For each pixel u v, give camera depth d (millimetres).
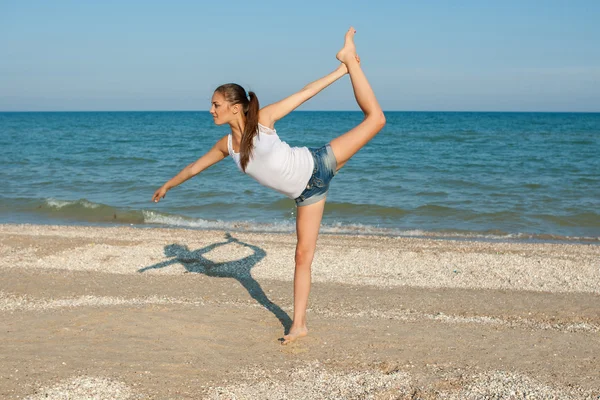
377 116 4848
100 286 7988
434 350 5309
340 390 4453
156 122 101875
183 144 44438
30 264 9641
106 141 47531
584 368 4949
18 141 46500
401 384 4555
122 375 4594
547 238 13570
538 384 4574
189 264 9773
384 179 23016
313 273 9266
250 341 5418
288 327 5832
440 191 20000
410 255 10586
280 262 9914
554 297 7840
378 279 8914
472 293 8055
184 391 4379
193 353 5074
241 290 7871
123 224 14922
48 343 5227
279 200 17844
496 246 11883
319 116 156875
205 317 6023
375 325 6027
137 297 7438
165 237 12211
